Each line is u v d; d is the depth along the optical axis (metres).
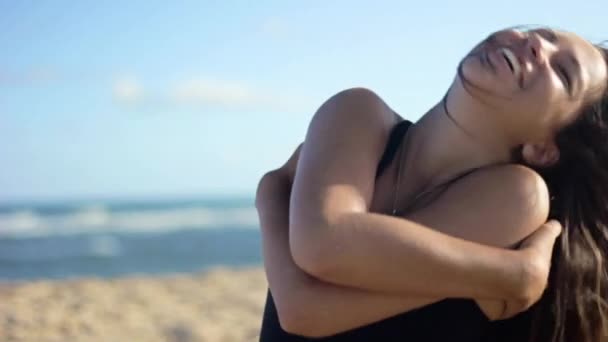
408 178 2.60
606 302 2.63
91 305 9.76
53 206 70.31
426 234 2.31
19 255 30.12
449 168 2.60
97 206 69.25
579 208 2.66
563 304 2.58
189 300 10.52
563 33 2.69
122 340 7.52
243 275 13.97
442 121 2.60
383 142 2.61
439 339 2.41
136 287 11.98
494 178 2.50
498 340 2.55
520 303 2.42
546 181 2.72
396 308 2.35
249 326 8.41
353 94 2.63
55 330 7.89
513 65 2.51
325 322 2.35
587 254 2.62
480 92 2.51
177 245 34.06
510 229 2.44
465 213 2.46
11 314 8.66
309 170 2.45
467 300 2.43
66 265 26.19
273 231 2.57
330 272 2.29
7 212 58.09
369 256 2.27
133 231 44.84
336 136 2.51
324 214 2.32
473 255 2.31
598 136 2.65
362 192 2.45
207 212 59.78
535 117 2.55
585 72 2.62
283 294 2.38
